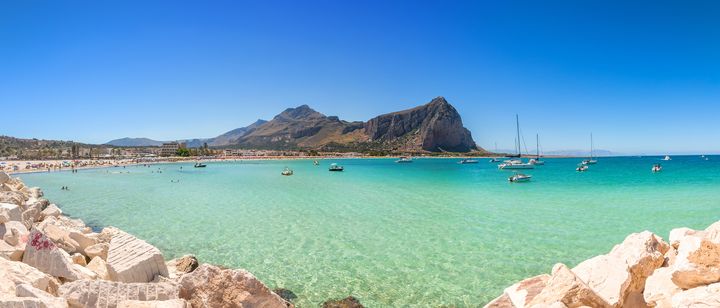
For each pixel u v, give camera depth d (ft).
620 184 169.99
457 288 44.24
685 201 111.14
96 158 575.38
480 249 59.52
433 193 138.82
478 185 174.81
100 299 24.76
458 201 115.24
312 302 40.65
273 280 46.75
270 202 113.60
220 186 170.50
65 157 583.58
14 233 37.37
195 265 46.09
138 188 160.86
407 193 139.54
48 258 31.50
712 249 23.80
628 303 26.61
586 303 24.54
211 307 27.12
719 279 23.22
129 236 37.37
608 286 25.88
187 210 97.30
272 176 248.32
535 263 52.80
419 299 41.37
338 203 111.34
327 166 434.71
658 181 183.52
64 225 60.54
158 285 26.86
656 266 28.43
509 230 72.64
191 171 315.37
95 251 41.52
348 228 74.79
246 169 355.36
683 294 22.91
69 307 24.30
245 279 27.96
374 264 52.60
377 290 43.75
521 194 134.51
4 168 288.71
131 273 32.60
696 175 223.71
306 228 74.84
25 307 19.08
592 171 289.53
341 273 49.06
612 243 62.80
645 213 90.84
